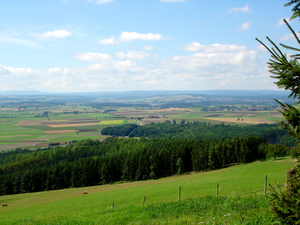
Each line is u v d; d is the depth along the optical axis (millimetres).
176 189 47156
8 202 60688
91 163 88875
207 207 20891
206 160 88375
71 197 55188
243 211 15961
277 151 80250
